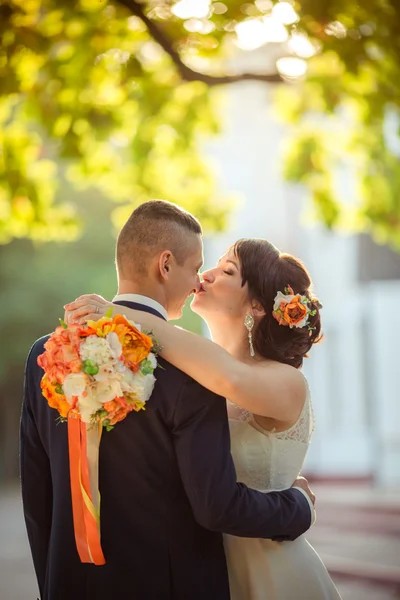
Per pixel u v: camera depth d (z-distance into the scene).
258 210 25.94
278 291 4.41
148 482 3.65
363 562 11.67
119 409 3.53
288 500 3.90
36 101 9.98
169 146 11.55
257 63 20.02
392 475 23.75
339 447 25.42
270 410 3.96
